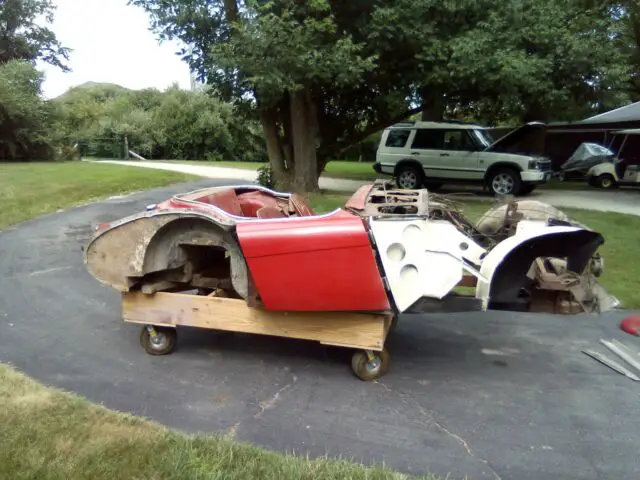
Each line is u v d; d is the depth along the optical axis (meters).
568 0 17.92
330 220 3.97
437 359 4.75
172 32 13.81
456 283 4.00
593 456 3.35
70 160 27.62
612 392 4.20
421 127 16.45
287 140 15.62
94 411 3.53
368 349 4.19
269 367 4.48
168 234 4.39
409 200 5.11
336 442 3.41
